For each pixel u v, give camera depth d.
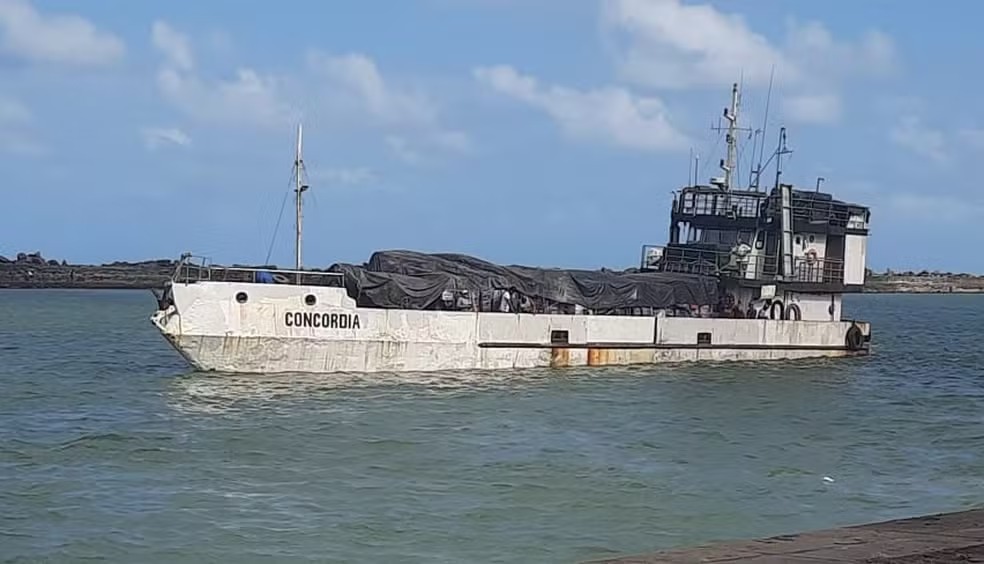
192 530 23.20
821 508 26.36
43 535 22.72
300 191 46.50
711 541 23.08
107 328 87.38
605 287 51.19
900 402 45.75
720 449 33.78
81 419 36.81
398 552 21.86
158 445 32.16
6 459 30.22
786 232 56.44
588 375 48.94
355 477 28.38
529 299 49.78
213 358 43.50
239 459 30.38
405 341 45.91
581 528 23.89
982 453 34.31
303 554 21.64
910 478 30.19
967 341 87.94
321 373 44.88
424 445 32.75
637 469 30.16
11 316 106.88
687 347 53.25
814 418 40.72
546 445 33.34
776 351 56.44
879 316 141.75
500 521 24.33
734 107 59.75
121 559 21.22
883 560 16.45
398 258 48.72
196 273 43.53
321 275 45.16
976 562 16.41
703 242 58.94
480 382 45.78
